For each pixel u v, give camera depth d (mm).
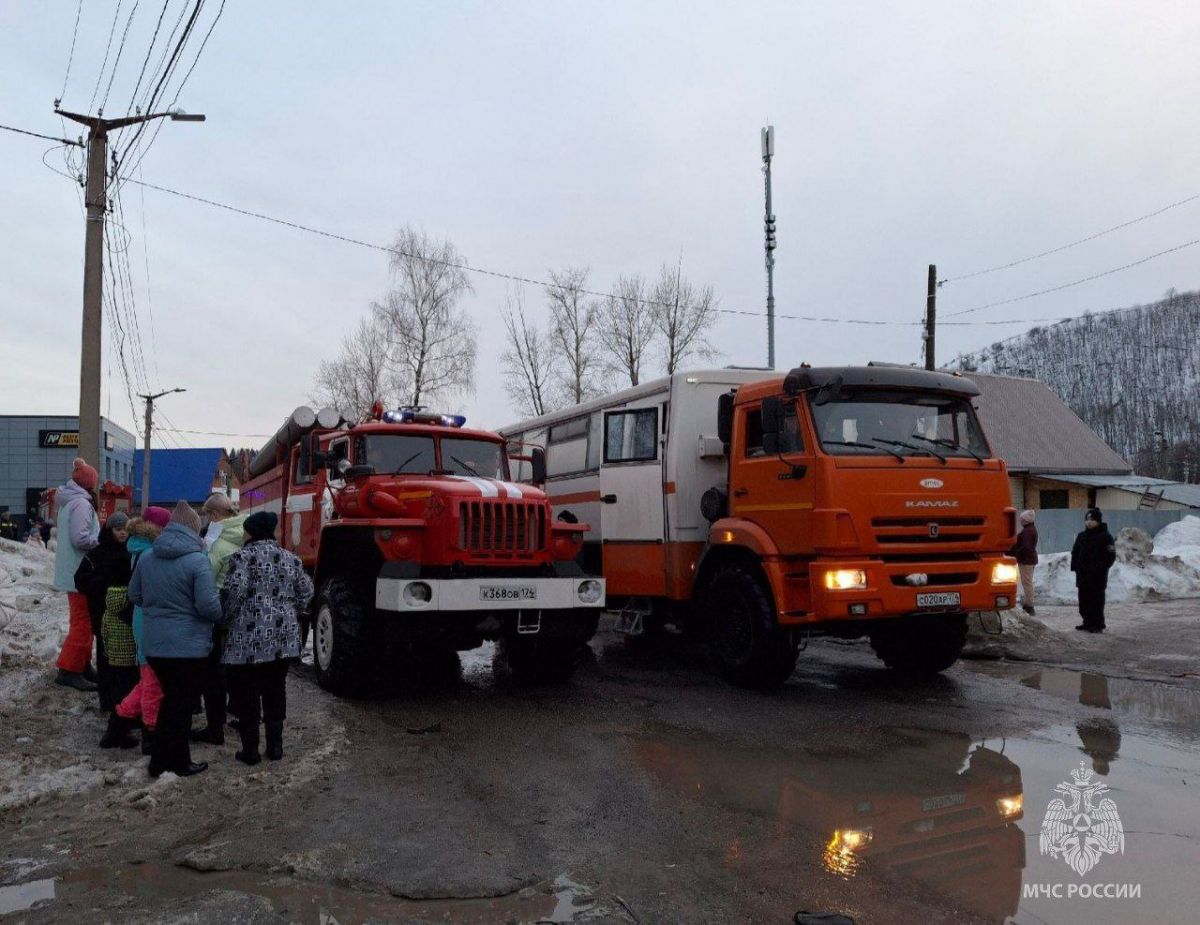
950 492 8273
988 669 9820
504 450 10000
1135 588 16391
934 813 5066
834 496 7812
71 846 4586
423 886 4059
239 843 4574
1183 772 5855
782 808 5156
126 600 6422
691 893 4008
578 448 12078
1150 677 9227
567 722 7309
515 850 4500
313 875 4184
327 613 8461
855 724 7211
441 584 7754
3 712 6895
